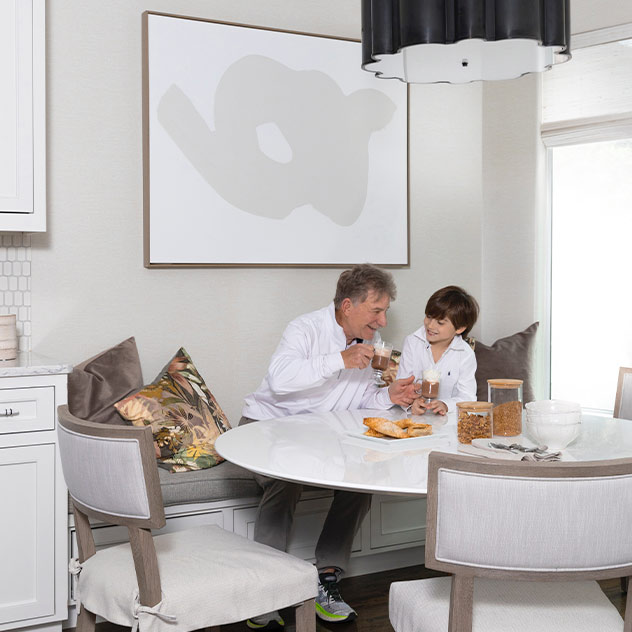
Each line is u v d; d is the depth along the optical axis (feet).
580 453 6.61
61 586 8.70
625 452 6.65
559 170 13.51
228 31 11.27
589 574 4.82
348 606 9.14
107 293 10.69
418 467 6.20
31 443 8.52
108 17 10.64
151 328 10.99
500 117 13.70
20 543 8.50
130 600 5.99
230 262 11.37
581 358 13.30
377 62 7.59
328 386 9.54
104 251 10.66
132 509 5.76
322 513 10.21
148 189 10.77
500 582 5.94
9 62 9.07
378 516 10.62
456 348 10.18
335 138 12.17
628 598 5.09
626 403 9.77
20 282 10.16
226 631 8.91
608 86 12.59
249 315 11.68
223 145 11.27
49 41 10.28
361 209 12.45
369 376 9.65
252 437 7.46
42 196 9.30
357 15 12.59
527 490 4.66
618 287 12.78
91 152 10.55
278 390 8.71
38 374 8.50
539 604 5.60
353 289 9.07
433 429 7.82
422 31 6.56
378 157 12.59
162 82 10.84
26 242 10.17
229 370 11.54
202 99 11.10
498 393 7.31
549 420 6.66
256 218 11.55
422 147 13.25
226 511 9.52
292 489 8.89
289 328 9.39
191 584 6.09
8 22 9.05
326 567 9.22
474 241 13.87
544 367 13.65
